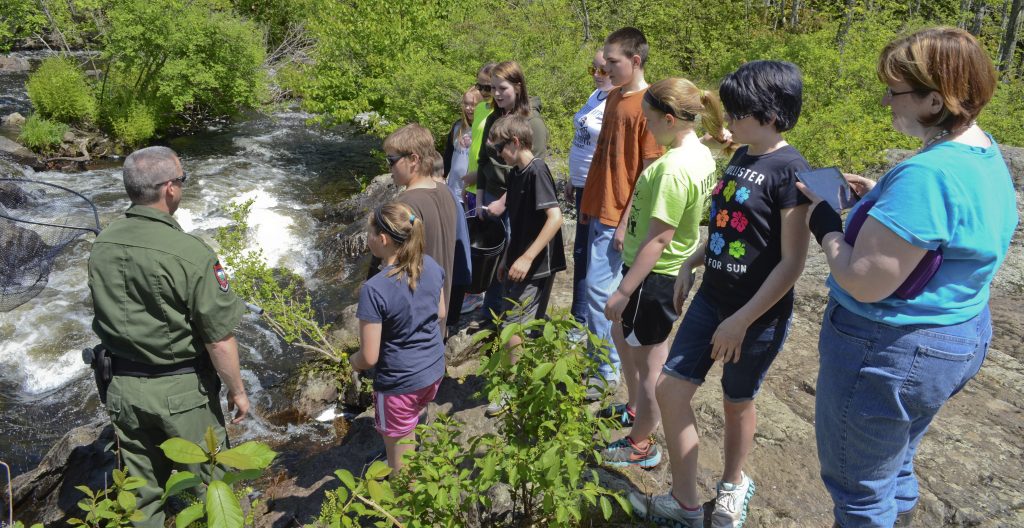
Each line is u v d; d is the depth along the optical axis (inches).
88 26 657.0
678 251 105.2
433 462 96.2
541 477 92.2
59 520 145.5
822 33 496.7
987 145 68.1
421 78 445.1
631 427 126.0
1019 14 609.6
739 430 98.0
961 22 687.1
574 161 156.8
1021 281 192.2
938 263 66.5
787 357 157.6
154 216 109.0
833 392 76.1
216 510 60.1
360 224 330.3
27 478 149.6
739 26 695.7
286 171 495.5
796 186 80.4
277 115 671.1
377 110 503.2
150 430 113.6
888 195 65.9
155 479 117.3
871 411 73.0
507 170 159.6
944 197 64.1
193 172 480.1
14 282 113.7
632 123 124.3
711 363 94.8
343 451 154.6
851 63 439.2
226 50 604.4
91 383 233.9
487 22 477.1
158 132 592.7
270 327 253.1
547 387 97.0
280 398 207.0
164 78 588.4
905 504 88.5
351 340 220.2
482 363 103.9
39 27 685.9
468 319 200.5
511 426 104.7
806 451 123.3
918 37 66.5
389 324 113.7
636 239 108.7
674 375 95.6
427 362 117.6
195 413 113.9
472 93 197.3
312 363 217.8
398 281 112.4
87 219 120.1
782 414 133.3
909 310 68.8
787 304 90.4
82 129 569.6
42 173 486.3
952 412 135.6
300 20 828.0
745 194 85.5
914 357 69.3
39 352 247.6
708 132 105.3
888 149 325.4
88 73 650.2
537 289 149.5
